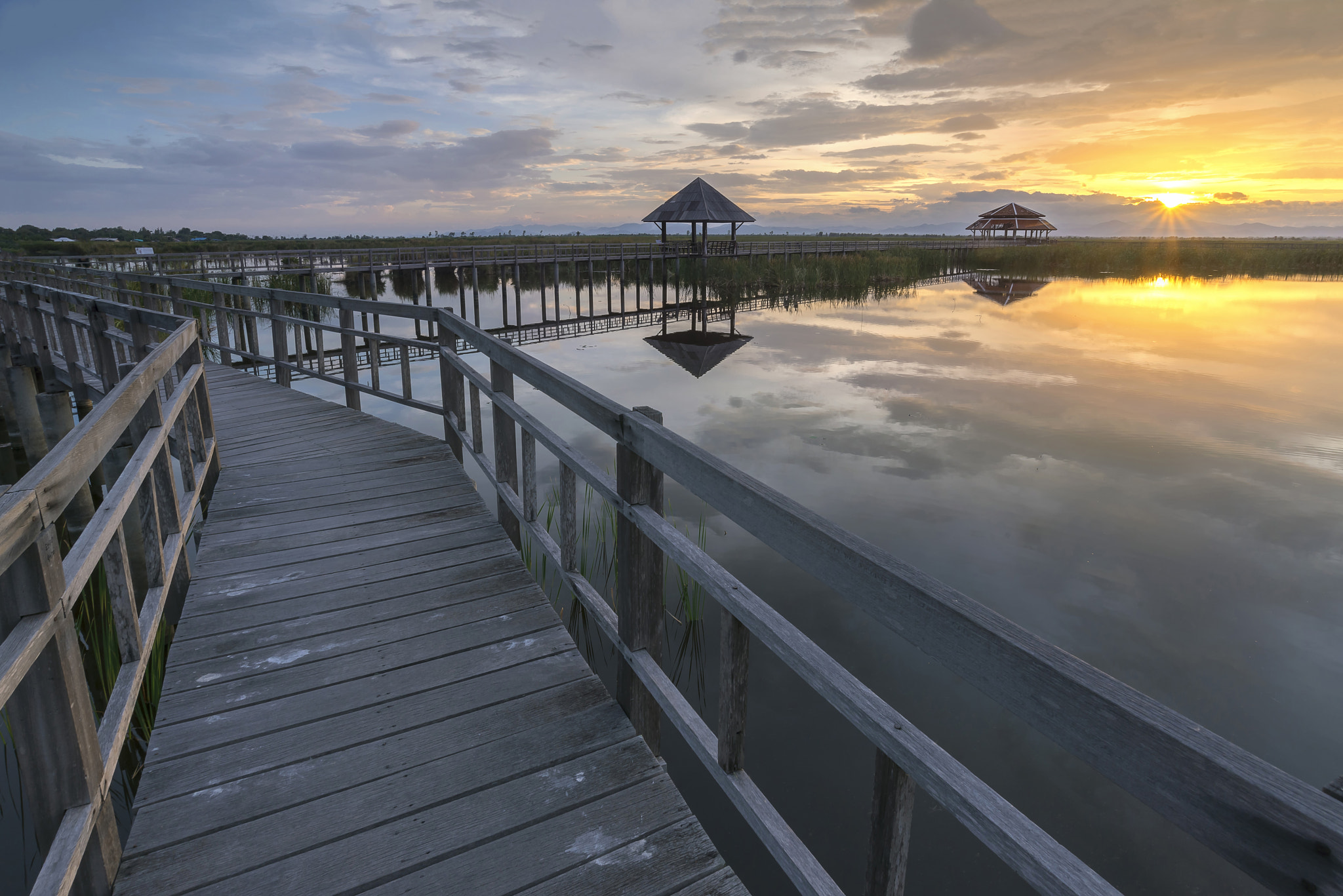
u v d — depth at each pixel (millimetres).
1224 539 7254
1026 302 32031
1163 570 6574
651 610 2225
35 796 1530
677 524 7324
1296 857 586
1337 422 11914
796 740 4059
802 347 20453
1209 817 656
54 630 1466
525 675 2590
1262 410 12797
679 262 42156
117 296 14523
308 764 2146
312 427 5934
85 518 6480
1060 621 5684
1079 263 51062
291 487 4496
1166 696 4770
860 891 3076
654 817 1961
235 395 7230
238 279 23938
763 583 6047
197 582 3270
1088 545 7125
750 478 1497
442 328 4973
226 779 2078
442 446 5371
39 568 1401
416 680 2557
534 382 2920
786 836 1516
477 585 3250
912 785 1179
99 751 1694
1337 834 550
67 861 1417
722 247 45062
